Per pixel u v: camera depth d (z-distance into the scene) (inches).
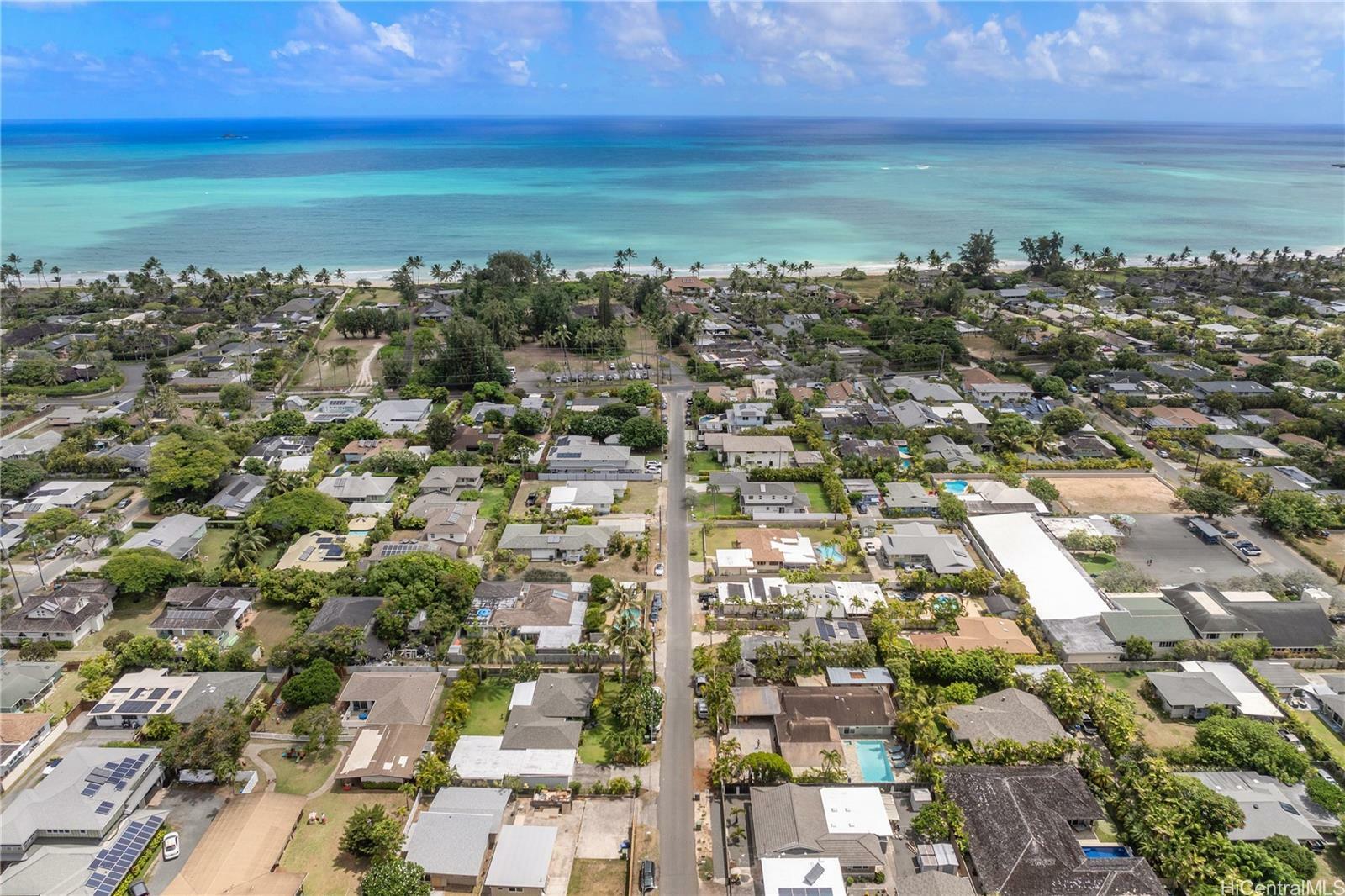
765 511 5452.8
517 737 3358.8
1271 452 6294.3
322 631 3946.9
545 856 2847.0
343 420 7017.7
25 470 5816.9
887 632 3969.0
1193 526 5305.1
